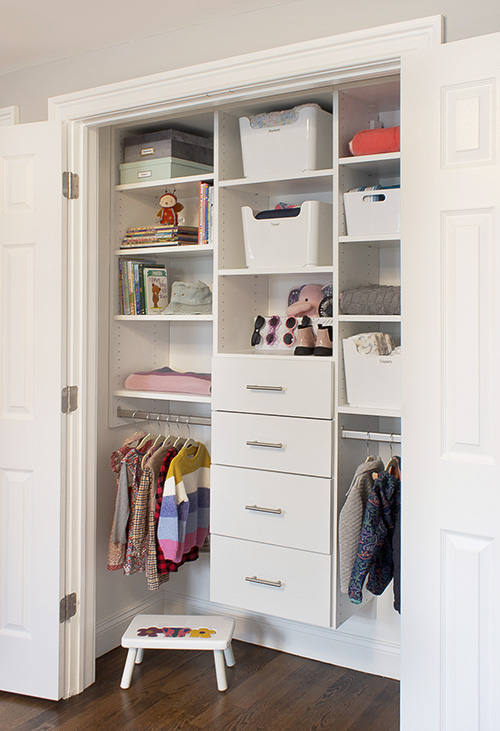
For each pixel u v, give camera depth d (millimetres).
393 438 2414
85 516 2676
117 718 2482
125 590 3143
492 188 1808
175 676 2803
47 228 2551
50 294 2555
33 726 2424
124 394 3029
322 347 2592
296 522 2553
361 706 2586
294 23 2186
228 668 2871
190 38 2379
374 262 2781
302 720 2486
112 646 3061
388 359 2426
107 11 2273
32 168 2572
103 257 2986
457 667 1898
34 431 2592
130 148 3039
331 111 2738
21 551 2621
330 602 2500
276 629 3045
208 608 3234
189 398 2875
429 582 1926
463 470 1868
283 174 2623
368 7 2066
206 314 2967
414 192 1908
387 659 2807
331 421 2482
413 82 1896
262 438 2621
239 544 2682
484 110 1814
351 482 2623
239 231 2887
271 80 2174
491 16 1886
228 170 2801
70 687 2645
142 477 2795
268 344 2859
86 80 2617
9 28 2408
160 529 2730
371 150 2463
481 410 1845
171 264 3309
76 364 2629
